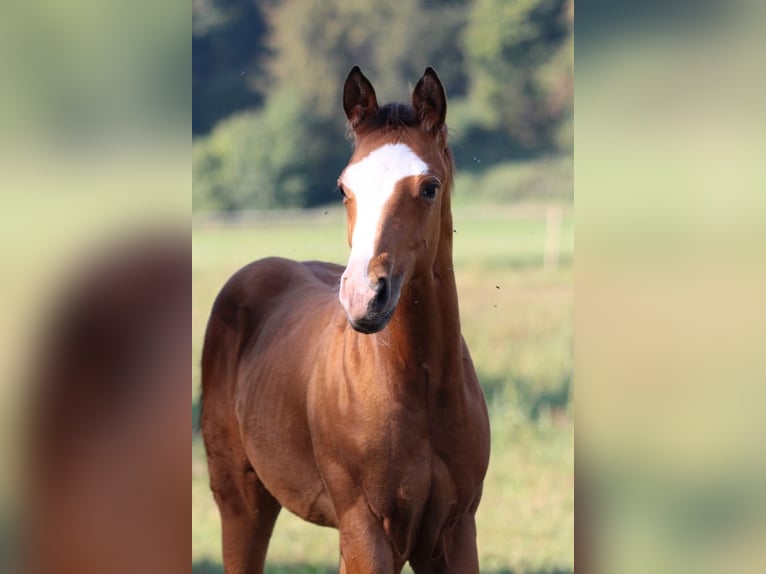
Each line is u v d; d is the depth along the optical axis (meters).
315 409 6.36
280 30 50.12
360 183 5.62
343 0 49.38
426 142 5.91
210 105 49.16
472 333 18.61
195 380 14.38
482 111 48.47
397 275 5.48
